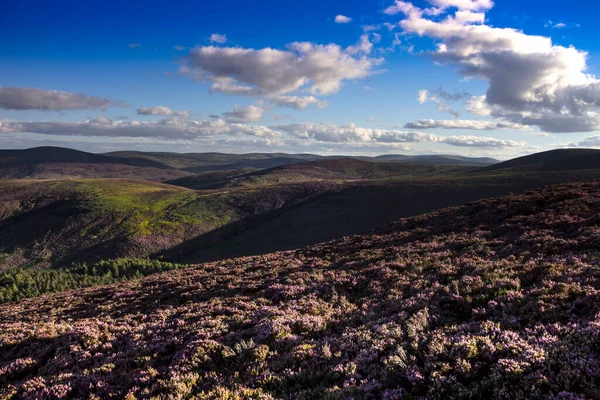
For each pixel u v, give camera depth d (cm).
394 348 812
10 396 975
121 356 1133
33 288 7131
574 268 1157
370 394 646
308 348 910
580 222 1909
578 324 737
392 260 1942
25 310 2470
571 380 560
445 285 1286
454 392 604
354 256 2306
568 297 901
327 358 840
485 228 2442
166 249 14812
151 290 2386
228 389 775
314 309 1291
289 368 818
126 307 2055
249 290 1875
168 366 980
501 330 798
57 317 2083
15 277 8206
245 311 1457
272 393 727
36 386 998
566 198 2823
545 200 2894
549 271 1154
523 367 616
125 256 13875
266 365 862
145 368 998
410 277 1500
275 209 18888
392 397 625
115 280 8250
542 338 701
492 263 1418
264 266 2562
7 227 18738
